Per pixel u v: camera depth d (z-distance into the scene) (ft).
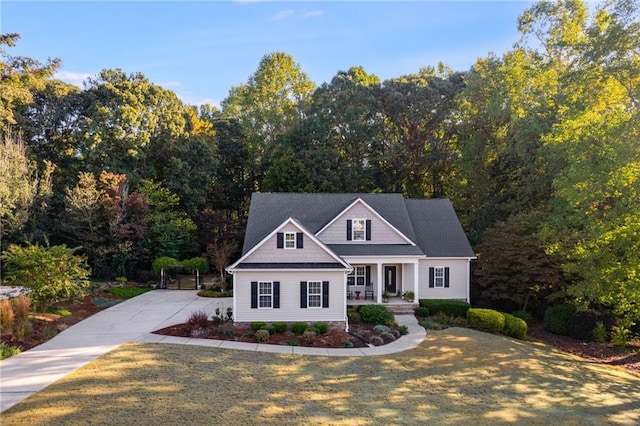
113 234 111.24
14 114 115.65
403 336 69.15
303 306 71.72
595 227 64.64
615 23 79.77
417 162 141.79
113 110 124.88
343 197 101.24
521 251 88.33
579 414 43.42
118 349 54.49
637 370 63.93
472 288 104.32
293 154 138.72
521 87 123.13
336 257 73.26
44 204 107.04
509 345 67.56
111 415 36.19
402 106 140.36
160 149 139.74
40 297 69.51
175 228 123.54
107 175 111.34
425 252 93.76
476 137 133.59
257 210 95.96
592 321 79.77
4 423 34.06
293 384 45.93
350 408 40.63
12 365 47.98
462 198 142.72
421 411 41.01
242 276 71.10
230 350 57.11
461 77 148.77
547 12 116.67
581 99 92.02
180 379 45.34
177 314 76.84
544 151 100.48
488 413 41.70
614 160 61.57
